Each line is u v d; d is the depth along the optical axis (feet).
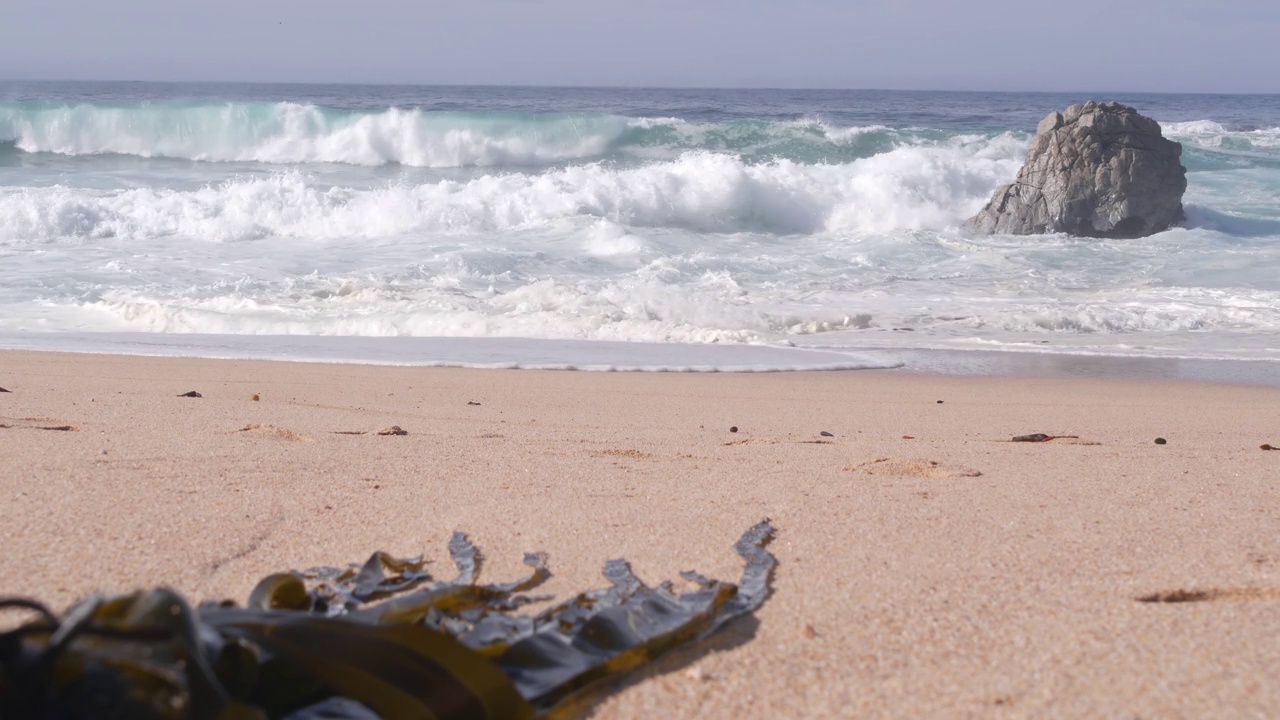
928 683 7.45
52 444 17.02
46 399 23.95
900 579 10.06
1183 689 7.36
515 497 13.99
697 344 40.52
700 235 65.41
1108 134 71.26
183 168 90.38
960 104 306.14
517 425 23.26
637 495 14.28
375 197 64.95
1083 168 70.69
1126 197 70.03
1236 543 11.71
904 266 57.77
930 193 76.64
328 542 11.41
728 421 25.23
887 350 39.99
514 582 9.92
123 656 4.76
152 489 13.74
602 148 100.68
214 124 97.19
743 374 34.81
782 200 71.56
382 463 16.44
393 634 6.08
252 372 31.60
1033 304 48.44
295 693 5.99
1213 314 46.29
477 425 22.94
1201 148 115.44
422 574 9.97
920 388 32.58
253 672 5.72
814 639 8.30
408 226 63.05
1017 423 26.07
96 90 351.25
